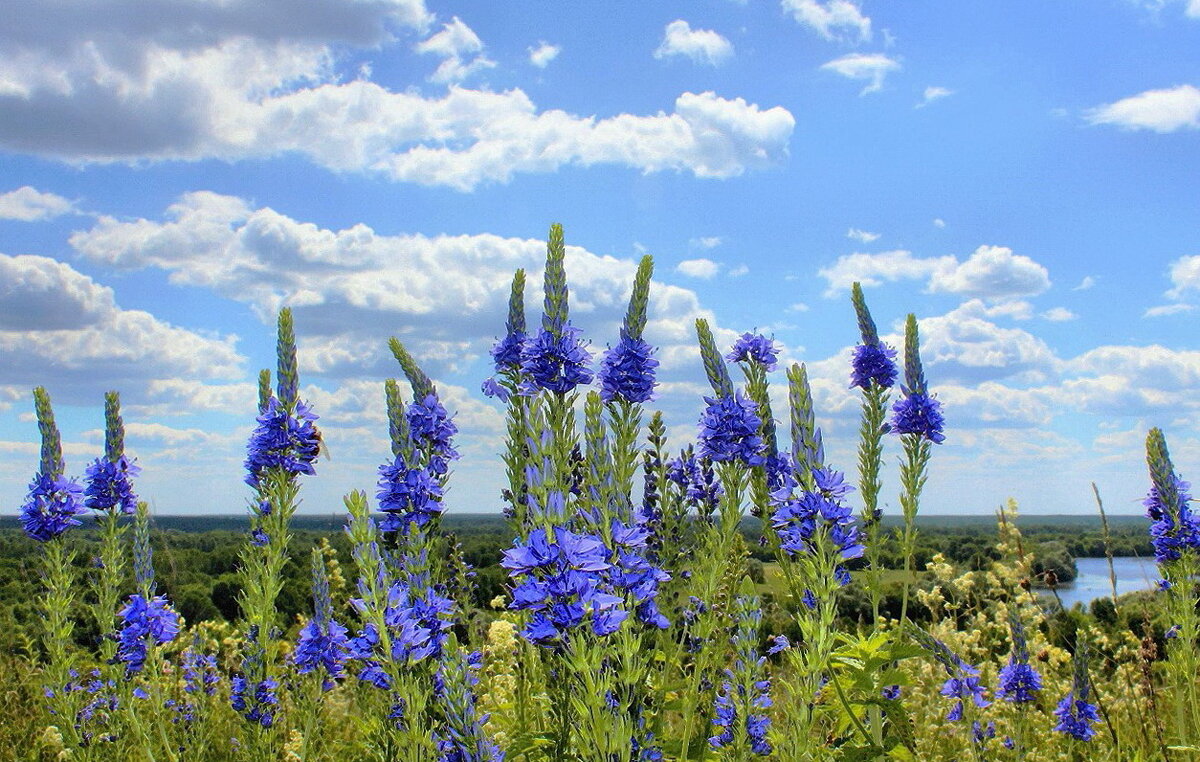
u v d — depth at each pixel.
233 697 6.04
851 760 4.71
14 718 8.31
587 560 3.20
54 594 6.46
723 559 4.71
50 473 6.61
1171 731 7.17
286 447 6.06
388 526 4.15
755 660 4.64
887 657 5.08
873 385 6.54
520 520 4.82
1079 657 6.60
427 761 3.55
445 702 3.64
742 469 4.82
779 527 4.53
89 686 6.63
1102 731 7.16
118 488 6.62
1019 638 6.33
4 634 9.20
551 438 3.97
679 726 6.17
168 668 7.06
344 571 9.68
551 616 3.14
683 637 5.00
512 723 5.35
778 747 4.45
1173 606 6.69
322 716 7.13
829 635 4.30
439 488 4.24
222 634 9.93
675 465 5.82
